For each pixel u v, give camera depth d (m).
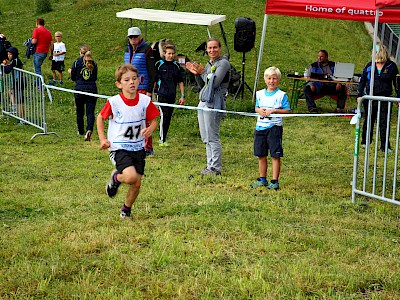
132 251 4.93
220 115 8.28
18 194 7.07
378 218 6.33
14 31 25.55
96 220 5.84
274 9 14.27
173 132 12.17
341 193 7.55
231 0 28.55
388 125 6.59
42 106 11.41
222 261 4.79
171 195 7.00
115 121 5.61
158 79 10.40
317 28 26.64
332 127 12.84
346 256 4.99
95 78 11.06
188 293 4.18
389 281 4.42
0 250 4.95
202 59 20.23
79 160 9.38
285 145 11.00
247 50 15.23
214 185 7.76
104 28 24.75
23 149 10.12
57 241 5.14
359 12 13.36
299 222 6.05
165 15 14.93
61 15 27.67
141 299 4.07
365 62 23.22
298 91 15.14
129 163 5.59
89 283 4.28
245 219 5.92
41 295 4.12
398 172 8.95
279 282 4.36
